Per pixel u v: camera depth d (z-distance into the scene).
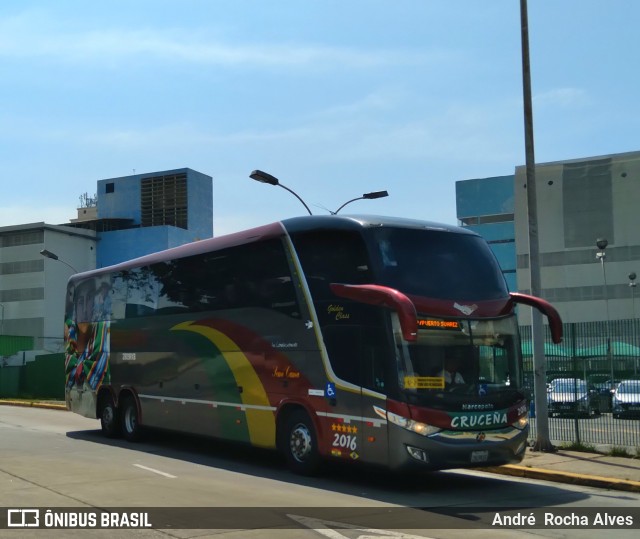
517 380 12.21
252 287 14.32
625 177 63.88
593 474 12.83
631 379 16.62
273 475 13.09
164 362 17.02
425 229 12.27
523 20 16.34
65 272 77.94
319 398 12.44
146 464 14.26
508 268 72.19
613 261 63.59
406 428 11.02
